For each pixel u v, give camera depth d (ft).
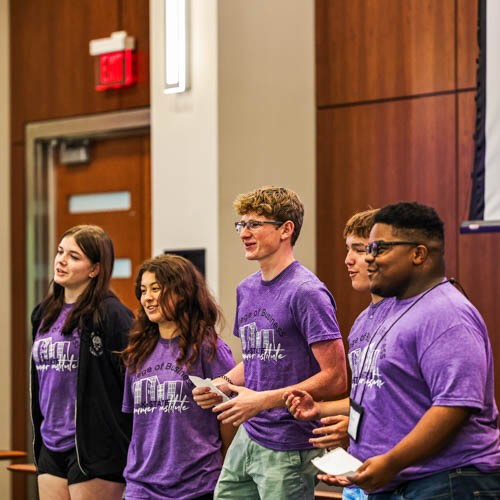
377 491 12.76
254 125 25.13
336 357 15.64
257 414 16.20
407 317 12.51
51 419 19.17
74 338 19.01
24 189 31.76
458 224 23.82
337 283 25.62
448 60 24.07
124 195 30.14
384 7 25.04
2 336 31.91
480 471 12.05
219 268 24.38
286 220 16.24
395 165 24.84
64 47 30.68
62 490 19.21
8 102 32.01
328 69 25.93
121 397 18.80
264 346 16.12
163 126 25.62
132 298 29.86
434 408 11.86
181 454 16.81
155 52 25.96
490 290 23.31
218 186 24.43
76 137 30.83
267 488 15.96
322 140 26.03
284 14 25.82
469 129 23.72
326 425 15.17
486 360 12.19
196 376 16.61
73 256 19.01
